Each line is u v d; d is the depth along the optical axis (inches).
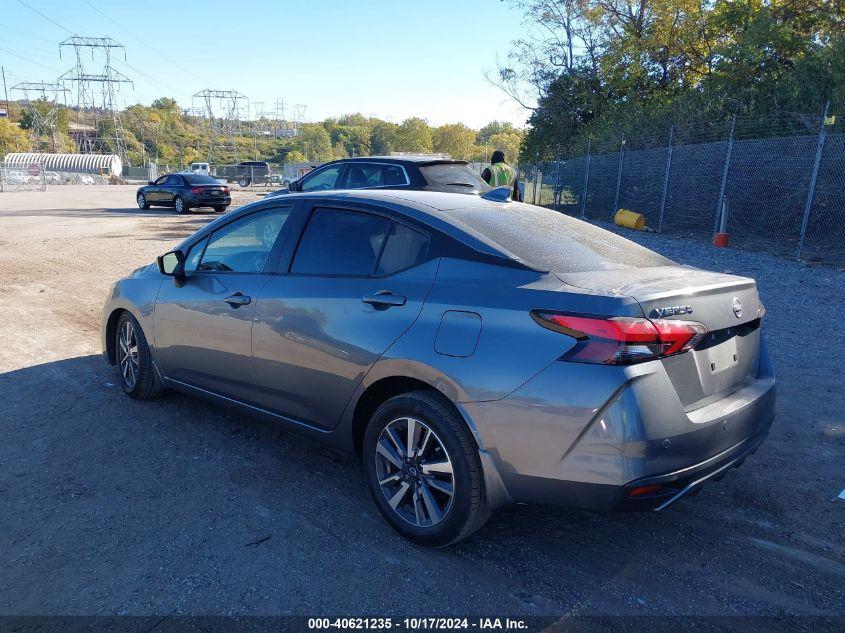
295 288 142.9
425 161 382.6
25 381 212.8
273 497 141.0
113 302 195.3
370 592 109.7
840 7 754.2
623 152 820.0
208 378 167.2
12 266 442.0
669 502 107.7
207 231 173.3
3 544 121.5
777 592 112.0
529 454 107.2
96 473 150.3
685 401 109.3
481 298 115.2
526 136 1275.8
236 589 109.7
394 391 131.2
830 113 601.6
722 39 962.7
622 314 102.2
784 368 231.9
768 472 156.3
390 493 127.7
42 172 1972.2
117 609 104.3
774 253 516.4
